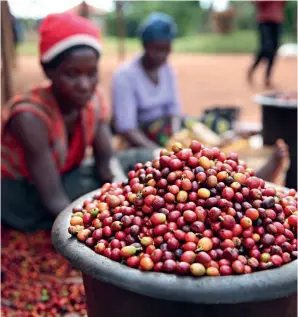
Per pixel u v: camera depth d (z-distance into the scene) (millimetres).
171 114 4168
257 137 4277
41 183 2713
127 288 1371
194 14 28281
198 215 1529
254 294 1330
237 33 25703
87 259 1479
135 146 3818
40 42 2658
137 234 1534
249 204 1584
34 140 2652
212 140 3717
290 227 1611
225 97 9508
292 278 1381
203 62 17312
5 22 4391
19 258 2734
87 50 2568
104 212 1646
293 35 22219
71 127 2918
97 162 3275
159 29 3754
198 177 1610
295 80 11703
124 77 3863
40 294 2455
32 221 2969
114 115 3936
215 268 1392
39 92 2773
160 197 1592
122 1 14219
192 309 1399
